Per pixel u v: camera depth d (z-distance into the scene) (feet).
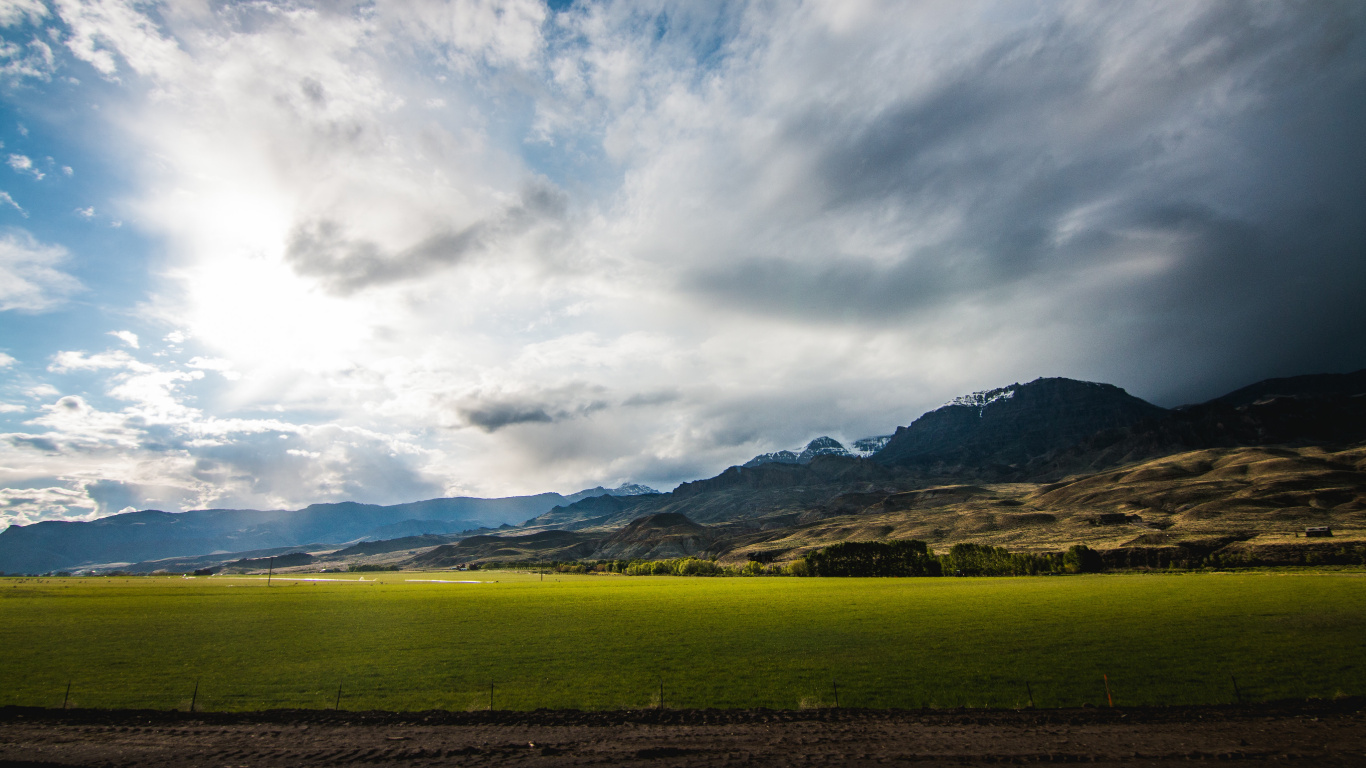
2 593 409.69
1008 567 520.42
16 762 70.85
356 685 120.98
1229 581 319.47
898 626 190.80
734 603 286.87
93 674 132.67
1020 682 114.32
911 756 70.08
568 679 125.39
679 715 89.30
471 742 77.41
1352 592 240.73
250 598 368.27
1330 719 81.92
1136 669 121.49
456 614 256.32
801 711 92.22
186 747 76.07
